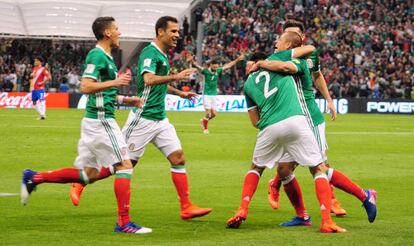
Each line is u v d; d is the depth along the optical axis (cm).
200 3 12081
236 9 11900
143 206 2548
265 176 3384
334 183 2172
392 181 3241
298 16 11806
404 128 7019
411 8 12056
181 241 1934
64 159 3959
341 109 10438
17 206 2488
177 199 2698
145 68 2266
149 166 3697
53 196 2709
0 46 11244
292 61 2142
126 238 1975
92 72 2075
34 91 7381
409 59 11138
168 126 2370
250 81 2180
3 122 6869
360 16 11994
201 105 10425
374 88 10700
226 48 11062
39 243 1895
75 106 10369
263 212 2461
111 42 2127
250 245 1883
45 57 11219
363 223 2236
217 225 2198
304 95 2372
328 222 2073
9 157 4025
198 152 4456
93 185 2994
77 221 2225
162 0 11875
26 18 11269
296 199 2202
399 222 2248
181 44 11369
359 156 4331
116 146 2100
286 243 1911
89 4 11494
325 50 11238
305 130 2106
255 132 6172
